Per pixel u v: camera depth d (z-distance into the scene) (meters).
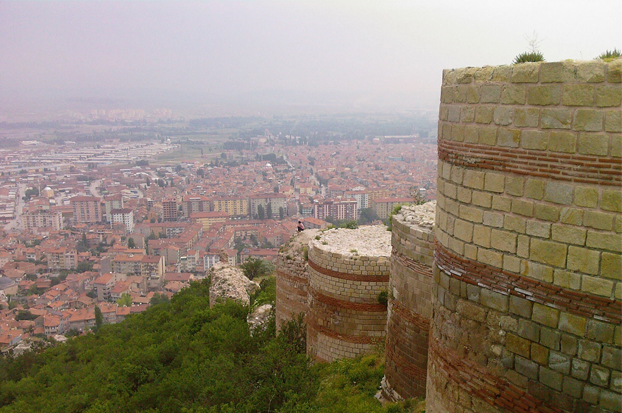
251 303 39.03
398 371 15.39
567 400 6.68
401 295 15.02
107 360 36.38
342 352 19.92
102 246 165.00
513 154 7.21
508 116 7.25
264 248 149.50
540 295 6.95
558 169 6.62
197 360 25.66
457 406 8.51
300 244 25.81
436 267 9.28
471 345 8.16
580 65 6.30
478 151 7.83
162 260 146.50
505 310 7.50
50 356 44.28
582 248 6.43
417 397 14.42
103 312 107.75
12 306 113.81
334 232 23.42
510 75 7.20
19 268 141.50
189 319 39.41
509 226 7.35
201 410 17.55
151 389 24.22
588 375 6.44
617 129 6.00
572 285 6.55
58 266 148.25
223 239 156.50
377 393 16.89
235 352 25.45
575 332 6.55
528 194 7.04
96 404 25.23
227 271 43.56
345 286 19.61
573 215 6.49
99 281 126.25
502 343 7.58
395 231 15.46
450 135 8.54
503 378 7.59
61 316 104.38
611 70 6.02
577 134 6.39
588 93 6.24
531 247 7.04
